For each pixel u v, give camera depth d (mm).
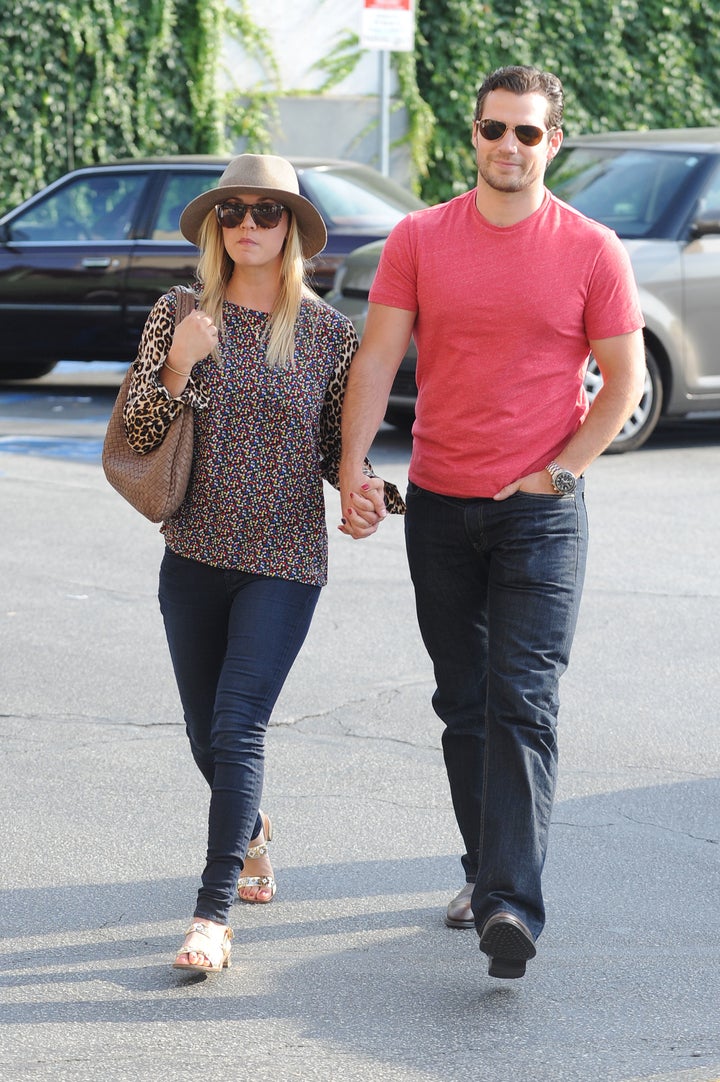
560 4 54906
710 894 13023
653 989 11297
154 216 38062
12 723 17031
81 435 34406
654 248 32594
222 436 11648
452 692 12375
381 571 23656
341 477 11773
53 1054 10258
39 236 38719
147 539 25328
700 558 24453
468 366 11477
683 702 18000
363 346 11875
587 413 11852
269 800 14984
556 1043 10461
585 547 11688
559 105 11328
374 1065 10133
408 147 54656
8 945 11969
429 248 11523
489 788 11273
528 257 11297
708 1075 10031
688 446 34469
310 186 36156
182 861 13594
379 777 15602
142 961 11719
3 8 48781
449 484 11711
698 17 56312
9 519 26547
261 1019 10789
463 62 54312
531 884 11062
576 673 19047
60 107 49938
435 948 12023
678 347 32781
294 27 53094
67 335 38625
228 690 11555
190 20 51281
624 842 14109
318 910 12703
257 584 11828
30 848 13820
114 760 15984
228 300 11781
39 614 21141
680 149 34094
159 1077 9953
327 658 19406
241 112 52938
